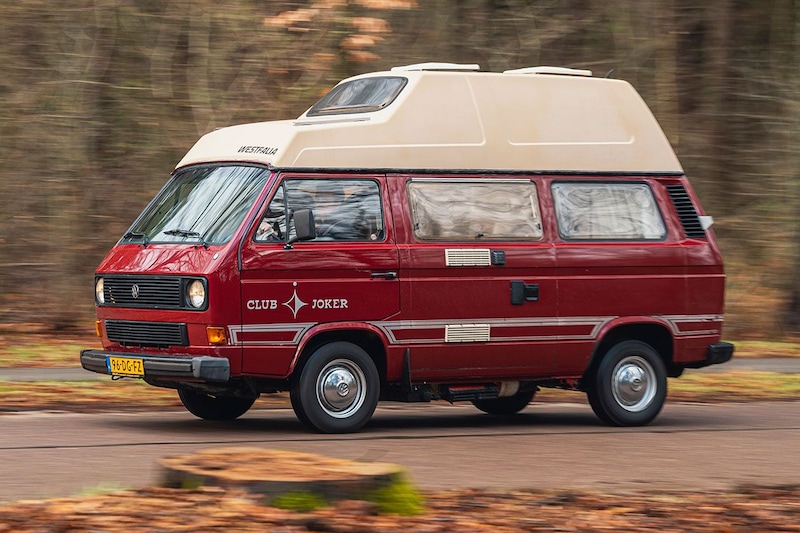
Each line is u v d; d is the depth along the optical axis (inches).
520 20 1300.4
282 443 626.8
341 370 673.6
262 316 650.2
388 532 390.3
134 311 680.4
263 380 680.4
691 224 783.7
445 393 722.8
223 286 641.0
